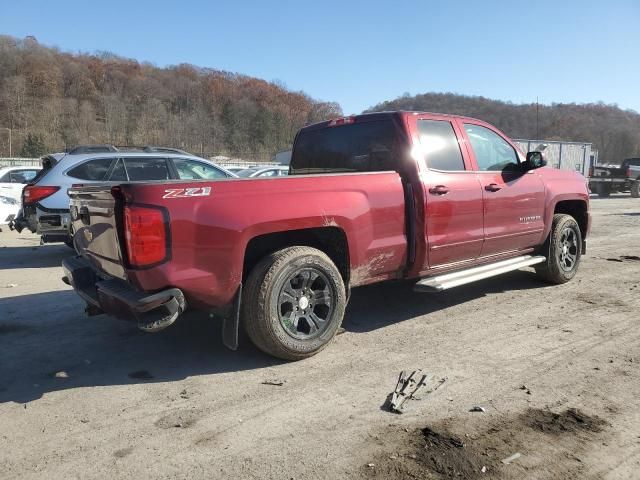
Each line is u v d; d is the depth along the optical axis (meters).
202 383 3.79
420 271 4.91
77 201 4.50
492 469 2.70
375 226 4.52
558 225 6.44
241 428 3.14
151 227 3.49
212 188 3.74
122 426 3.18
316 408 3.39
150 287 3.54
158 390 3.69
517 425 3.14
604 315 5.34
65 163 8.39
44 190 8.20
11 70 103.19
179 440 3.02
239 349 4.47
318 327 4.22
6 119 88.94
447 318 5.28
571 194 6.60
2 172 15.09
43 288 6.83
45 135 84.19
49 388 3.74
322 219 4.16
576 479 2.62
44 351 4.48
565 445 2.93
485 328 4.96
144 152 8.91
